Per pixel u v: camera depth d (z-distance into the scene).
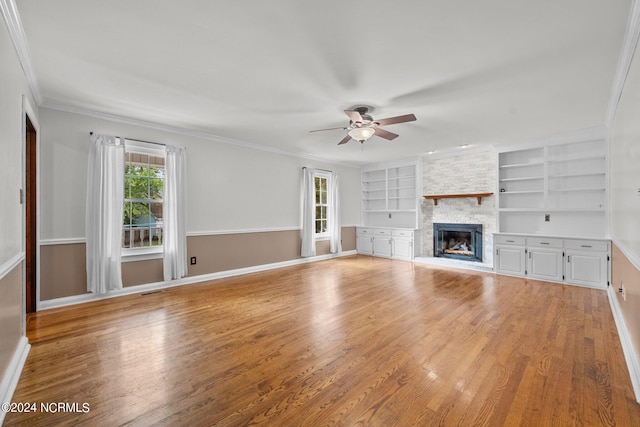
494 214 5.85
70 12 1.89
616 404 1.76
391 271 5.64
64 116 3.59
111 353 2.41
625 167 2.78
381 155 6.64
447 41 2.23
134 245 4.22
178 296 4.00
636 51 2.15
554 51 2.35
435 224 6.81
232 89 3.09
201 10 1.88
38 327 2.92
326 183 7.27
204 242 4.92
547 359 2.30
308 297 3.96
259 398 1.83
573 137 4.70
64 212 3.59
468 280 4.89
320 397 1.84
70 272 3.63
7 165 1.94
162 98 3.34
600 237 4.48
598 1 1.79
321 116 3.96
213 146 5.02
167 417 1.66
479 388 1.93
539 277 4.90
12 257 2.07
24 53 2.30
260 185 5.73
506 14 1.92
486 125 4.32
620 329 2.73
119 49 2.35
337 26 2.05
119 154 3.92
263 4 1.83
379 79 2.85
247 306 3.59
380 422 1.62
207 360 2.30
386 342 2.61
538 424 1.60
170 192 4.41
